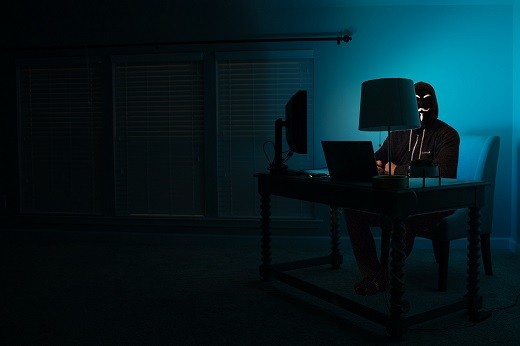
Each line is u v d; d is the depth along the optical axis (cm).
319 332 225
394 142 340
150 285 305
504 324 233
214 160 436
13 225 463
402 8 407
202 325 234
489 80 401
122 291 291
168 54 433
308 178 261
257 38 423
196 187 444
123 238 450
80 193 458
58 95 454
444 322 237
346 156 237
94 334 222
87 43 442
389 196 209
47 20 446
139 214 450
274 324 235
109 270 343
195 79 436
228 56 425
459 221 289
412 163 223
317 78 419
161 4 423
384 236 317
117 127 449
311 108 423
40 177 461
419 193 213
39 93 455
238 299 275
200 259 378
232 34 426
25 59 450
